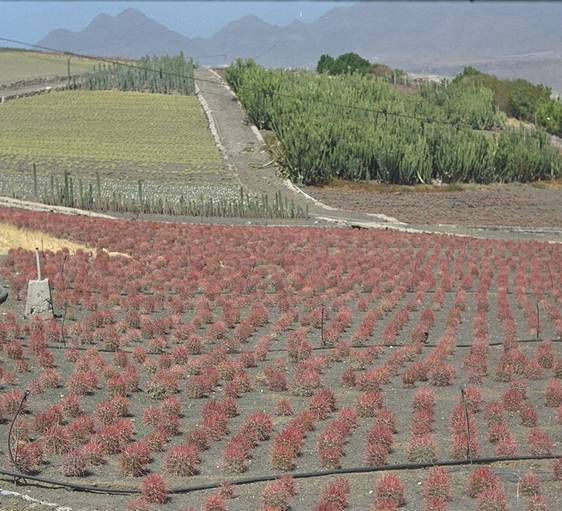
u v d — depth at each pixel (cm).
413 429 1873
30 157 8312
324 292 3575
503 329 2998
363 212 7419
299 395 2220
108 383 2167
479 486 1518
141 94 11150
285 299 3262
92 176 7850
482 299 3412
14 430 1792
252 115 10112
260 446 1817
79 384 2145
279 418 2017
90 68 13000
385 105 10219
